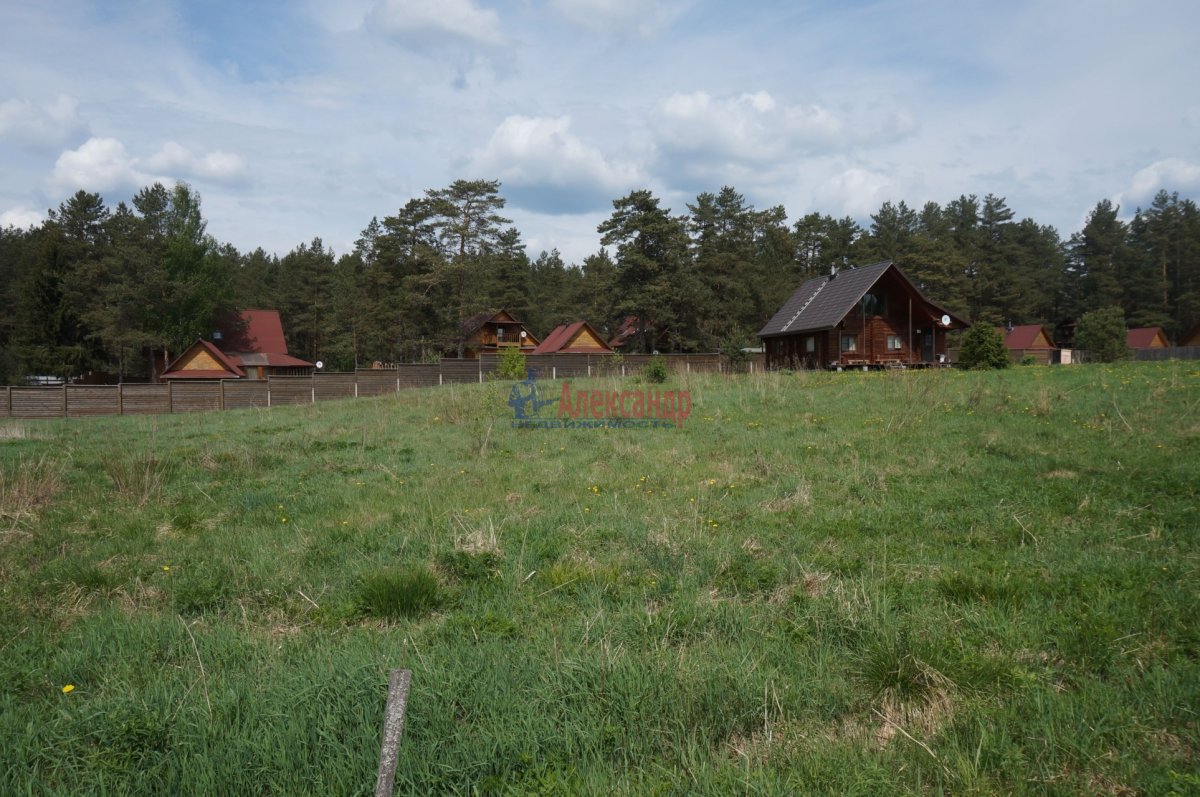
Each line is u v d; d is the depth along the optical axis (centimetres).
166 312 4862
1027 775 269
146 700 330
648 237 4800
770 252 6712
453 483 873
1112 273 6800
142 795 275
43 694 367
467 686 336
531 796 264
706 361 3412
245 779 277
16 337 5422
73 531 712
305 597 486
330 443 1270
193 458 1147
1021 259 6912
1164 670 339
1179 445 847
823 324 3183
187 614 484
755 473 848
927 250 6144
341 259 7394
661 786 266
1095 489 683
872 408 1320
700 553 553
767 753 294
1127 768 269
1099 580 454
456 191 5197
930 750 285
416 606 464
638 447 1047
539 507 735
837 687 342
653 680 338
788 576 502
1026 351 5219
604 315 6750
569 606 462
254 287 7494
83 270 4909
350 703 321
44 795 272
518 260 6669
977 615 413
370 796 264
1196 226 6944
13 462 1078
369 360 6291
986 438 958
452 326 5366
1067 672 349
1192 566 471
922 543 563
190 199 5281
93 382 5191
